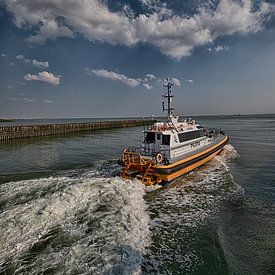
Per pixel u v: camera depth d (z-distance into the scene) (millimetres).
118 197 7957
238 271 5125
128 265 4891
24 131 33719
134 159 10422
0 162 16391
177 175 10562
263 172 13156
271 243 6203
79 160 16734
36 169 14125
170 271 5000
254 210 8156
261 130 44281
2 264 4758
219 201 8852
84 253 5121
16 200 7543
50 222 6250
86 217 6641
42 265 4738
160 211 7977
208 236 6410
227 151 18859
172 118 13188
